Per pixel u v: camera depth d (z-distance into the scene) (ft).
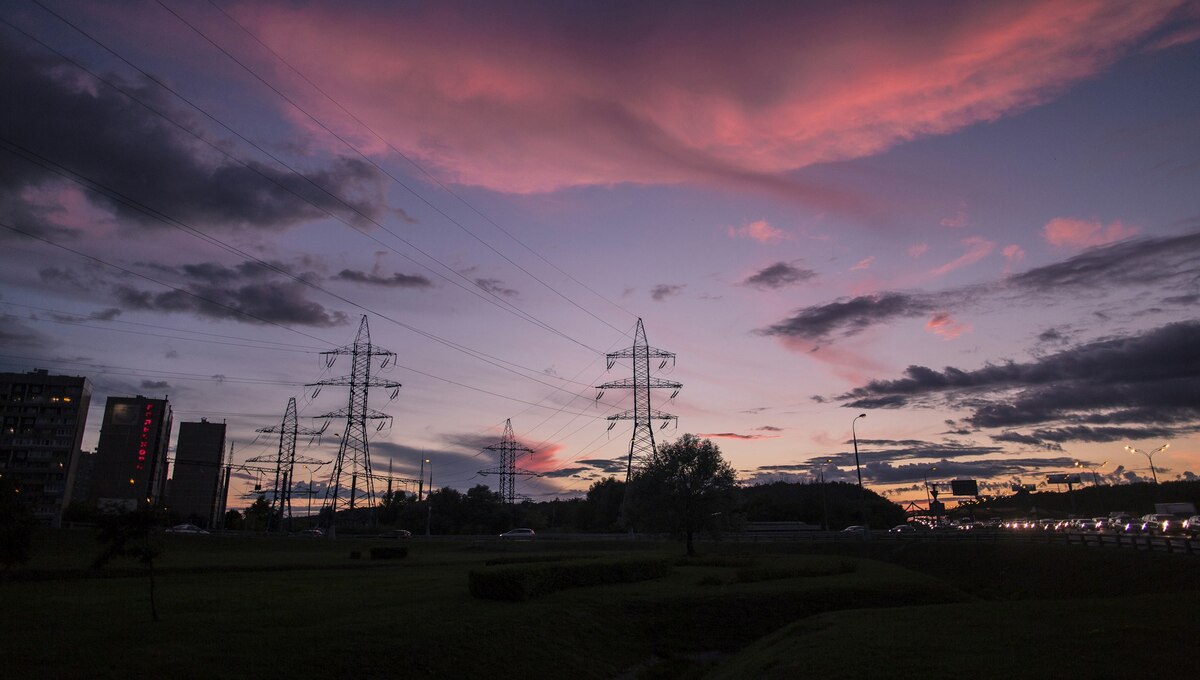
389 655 69.41
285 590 113.70
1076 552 167.84
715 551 241.76
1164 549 142.51
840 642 67.31
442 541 286.25
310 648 68.08
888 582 132.36
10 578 125.49
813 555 219.20
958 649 59.41
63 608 89.45
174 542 238.68
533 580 105.70
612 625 98.94
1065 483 450.71
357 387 327.06
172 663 60.80
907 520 554.87
